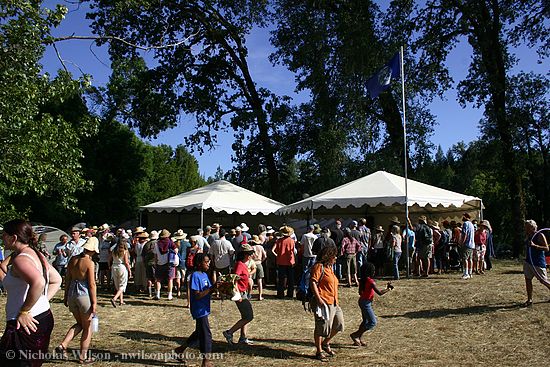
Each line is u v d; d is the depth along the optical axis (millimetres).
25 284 4387
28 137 10961
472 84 25891
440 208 21625
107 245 14938
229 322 10523
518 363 7102
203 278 7070
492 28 25453
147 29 27719
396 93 28219
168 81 30031
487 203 35531
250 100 30953
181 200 20328
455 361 7289
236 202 20016
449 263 17062
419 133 28203
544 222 31516
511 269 17109
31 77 10859
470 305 10984
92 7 25656
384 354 7793
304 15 28484
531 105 26844
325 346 7789
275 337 9141
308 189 31969
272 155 30109
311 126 30266
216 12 29359
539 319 9266
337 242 15727
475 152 31891
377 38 26375
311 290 7488
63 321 10289
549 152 30656
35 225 23453
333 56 27656
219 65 30906
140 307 12086
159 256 13203
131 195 35219
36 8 10570
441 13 26297
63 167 11945
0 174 11078
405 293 12688
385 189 16781
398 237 15297
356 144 29156
